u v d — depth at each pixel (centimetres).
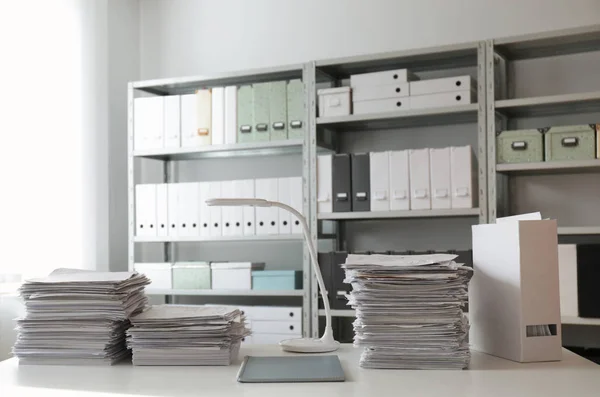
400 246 370
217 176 416
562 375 139
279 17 402
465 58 342
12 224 334
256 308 355
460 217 358
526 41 314
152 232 381
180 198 376
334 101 346
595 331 332
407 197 327
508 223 156
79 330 161
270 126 358
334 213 341
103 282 161
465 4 362
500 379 136
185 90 407
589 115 335
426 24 370
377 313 149
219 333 157
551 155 304
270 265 400
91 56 388
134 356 159
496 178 314
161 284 377
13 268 333
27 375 150
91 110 388
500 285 159
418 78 349
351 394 125
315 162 347
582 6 340
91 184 385
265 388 131
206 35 418
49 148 357
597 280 287
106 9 403
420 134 369
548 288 153
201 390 131
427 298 148
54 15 364
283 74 369
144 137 384
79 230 374
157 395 128
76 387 137
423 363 148
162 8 429
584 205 335
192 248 419
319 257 345
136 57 430
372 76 339
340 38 388
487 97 315
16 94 341
